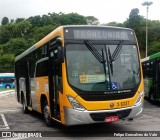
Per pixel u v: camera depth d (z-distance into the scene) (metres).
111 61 9.84
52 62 11.02
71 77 9.46
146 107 17.94
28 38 124.12
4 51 111.00
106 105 9.36
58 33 10.22
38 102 13.25
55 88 10.68
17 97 19.41
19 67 18.28
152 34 92.44
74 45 9.75
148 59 20.59
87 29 9.99
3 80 58.44
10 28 133.75
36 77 13.48
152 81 19.59
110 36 10.12
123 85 9.73
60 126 11.99
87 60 9.70
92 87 9.43
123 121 12.38
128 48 10.24
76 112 9.21
